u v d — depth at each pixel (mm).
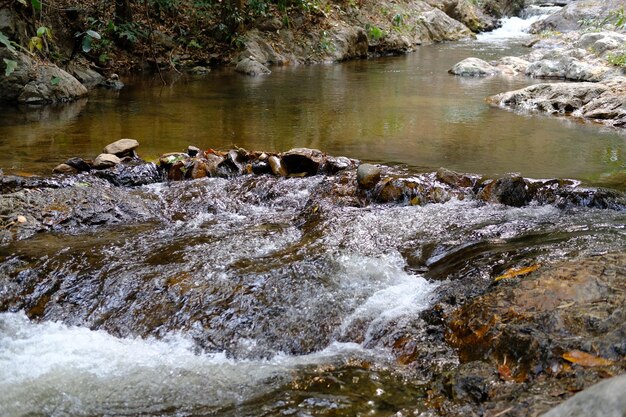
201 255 3230
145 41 9781
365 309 2727
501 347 2180
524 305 2355
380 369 2336
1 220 3600
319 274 3000
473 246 3199
